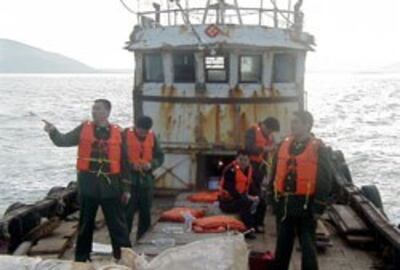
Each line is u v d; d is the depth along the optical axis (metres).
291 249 7.14
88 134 7.52
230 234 5.49
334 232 10.39
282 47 11.50
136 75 12.15
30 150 39.41
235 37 11.42
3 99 108.81
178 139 11.84
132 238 9.73
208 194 10.86
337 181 13.49
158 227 8.88
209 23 11.71
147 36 11.97
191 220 8.80
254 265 7.45
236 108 11.60
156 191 11.95
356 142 45.78
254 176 9.45
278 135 11.77
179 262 4.86
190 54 11.61
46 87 196.38
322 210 6.88
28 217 10.05
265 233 9.56
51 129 7.56
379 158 36.53
